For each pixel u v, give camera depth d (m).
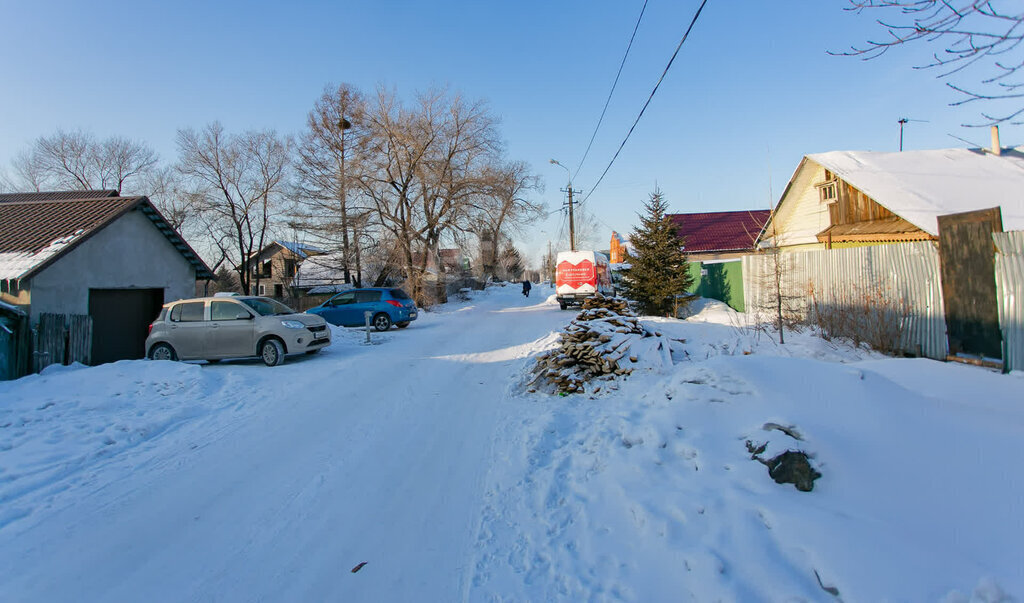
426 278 31.89
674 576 2.97
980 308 7.03
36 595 3.22
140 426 6.48
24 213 14.15
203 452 5.77
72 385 8.17
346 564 3.54
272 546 3.78
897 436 3.59
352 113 32.94
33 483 4.87
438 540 3.82
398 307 18.34
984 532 2.70
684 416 4.59
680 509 3.47
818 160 15.28
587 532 3.69
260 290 50.16
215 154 35.53
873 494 3.17
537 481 4.67
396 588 3.25
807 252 11.18
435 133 29.91
